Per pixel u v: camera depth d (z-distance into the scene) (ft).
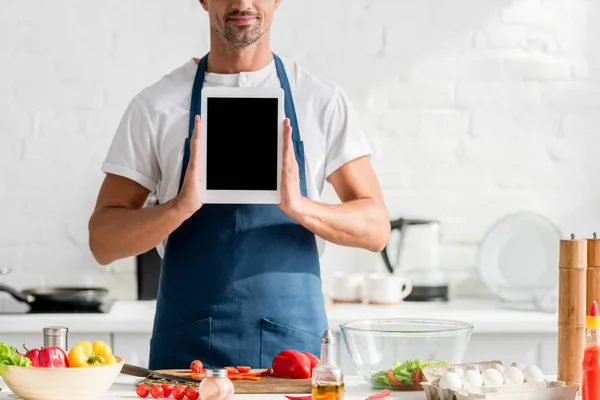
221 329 8.89
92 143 13.92
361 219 8.96
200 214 8.98
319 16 14.08
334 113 9.38
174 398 7.01
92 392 6.87
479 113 14.26
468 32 14.24
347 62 14.14
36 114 13.83
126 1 13.91
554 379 7.61
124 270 13.98
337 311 12.82
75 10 13.85
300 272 9.02
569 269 7.33
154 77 13.97
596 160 14.39
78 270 13.93
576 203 14.38
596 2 14.35
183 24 13.97
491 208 14.29
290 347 8.91
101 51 13.89
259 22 8.98
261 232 8.97
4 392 7.29
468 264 14.24
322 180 9.46
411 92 14.20
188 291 8.96
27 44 13.80
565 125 14.35
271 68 9.43
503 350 12.41
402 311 12.85
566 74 14.34
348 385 7.73
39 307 12.53
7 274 13.79
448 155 14.25
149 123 9.27
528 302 13.29
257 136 7.97
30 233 13.85
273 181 8.02
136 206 9.40
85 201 13.93
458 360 7.50
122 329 12.17
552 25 14.32
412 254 13.62
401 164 14.21
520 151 14.32
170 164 9.25
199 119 7.96
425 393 6.99
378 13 14.15
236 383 7.34
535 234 13.41
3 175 13.80
